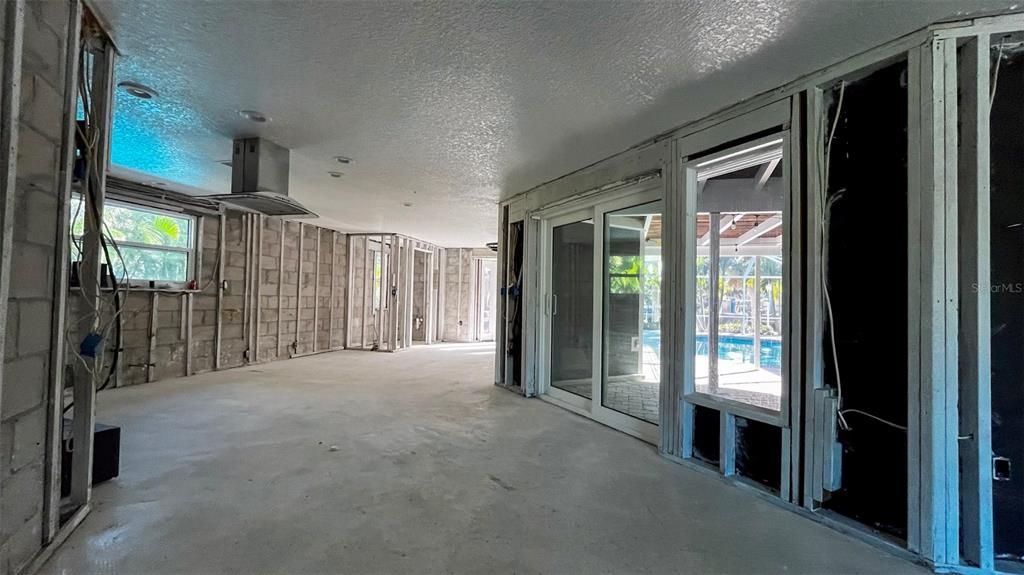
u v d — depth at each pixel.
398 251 8.98
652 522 2.19
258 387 5.18
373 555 1.85
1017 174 1.87
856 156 2.22
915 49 1.96
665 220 3.20
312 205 6.04
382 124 3.11
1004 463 1.88
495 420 4.00
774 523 2.20
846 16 1.83
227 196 3.38
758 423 2.61
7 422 1.50
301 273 7.77
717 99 2.63
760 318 7.83
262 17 1.92
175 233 5.68
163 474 2.63
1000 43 1.88
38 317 1.68
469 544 1.95
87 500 2.12
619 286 4.01
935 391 1.88
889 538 2.02
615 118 2.93
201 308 5.98
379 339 8.97
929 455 1.89
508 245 5.56
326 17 1.90
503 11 1.84
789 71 2.30
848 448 2.20
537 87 2.52
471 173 4.38
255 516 2.15
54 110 1.73
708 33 1.97
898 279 2.06
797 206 2.40
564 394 4.58
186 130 3.26
